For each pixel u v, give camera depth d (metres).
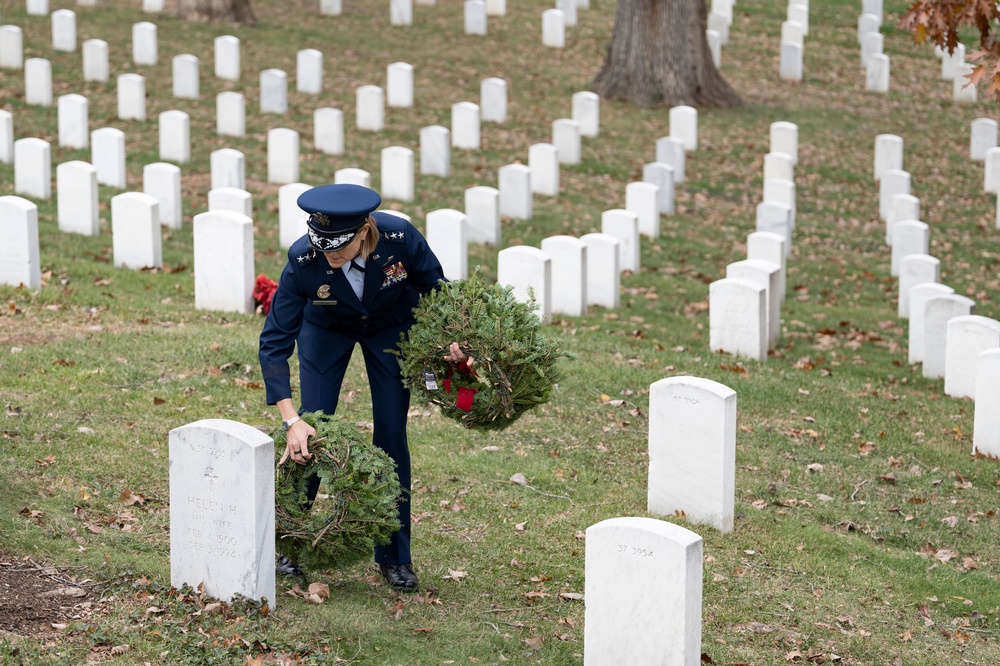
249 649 5.09
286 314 5.54
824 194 20.19
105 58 21.56
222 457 5.32
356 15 28.81
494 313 5.58
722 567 6.95
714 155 21.66
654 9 24.47
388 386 5.69
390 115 21.91
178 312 11.00
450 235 13.23
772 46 29.66
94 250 13.14
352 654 5.26
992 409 9.31
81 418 7.89
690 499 7.52
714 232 17.38
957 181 21.33
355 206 5.13
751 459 8.88
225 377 9.18
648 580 5.11
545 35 27.94
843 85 27.22
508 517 7.34
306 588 5.86
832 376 11.41
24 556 5.77
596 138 22.03
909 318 12.95
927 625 6.61
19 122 18.66
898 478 8.85
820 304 14.56
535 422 9.09
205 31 25.66
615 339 11.73
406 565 6.01
